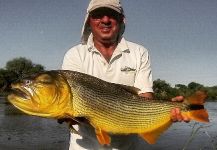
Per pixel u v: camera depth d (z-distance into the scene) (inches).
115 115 37.0
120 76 42.7
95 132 37.5
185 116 37.3
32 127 187.9
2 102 319.9
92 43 43.0
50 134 166.9
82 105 35.8
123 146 41.5
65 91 35.3
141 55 43.6
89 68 42.5
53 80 35.2
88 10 42.9
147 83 43.1
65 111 35.4
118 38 44.1
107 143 36.4
